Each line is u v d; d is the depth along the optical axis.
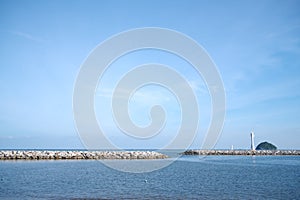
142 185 34.69
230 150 130.50
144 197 27.56
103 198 26.80
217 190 31.73
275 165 68.31
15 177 40.59
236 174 48.00
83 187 32.78
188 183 36.84
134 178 41.19
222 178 42.31
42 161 66.94
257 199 27.17
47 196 27.55
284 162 79.88
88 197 27.22
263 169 57.31
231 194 29.50
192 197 27.89
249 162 79.19
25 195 27.98
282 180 40.28
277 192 30.73
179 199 26.91
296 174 48.06
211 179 41.03
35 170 49.47
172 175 45.91
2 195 27.94
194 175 46.19
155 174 47.09
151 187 33.28
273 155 127.62
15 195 27.95
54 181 37.22
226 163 74.62
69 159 73.31
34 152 74.19
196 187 33.69
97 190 30.97
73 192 29.73
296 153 129.75
